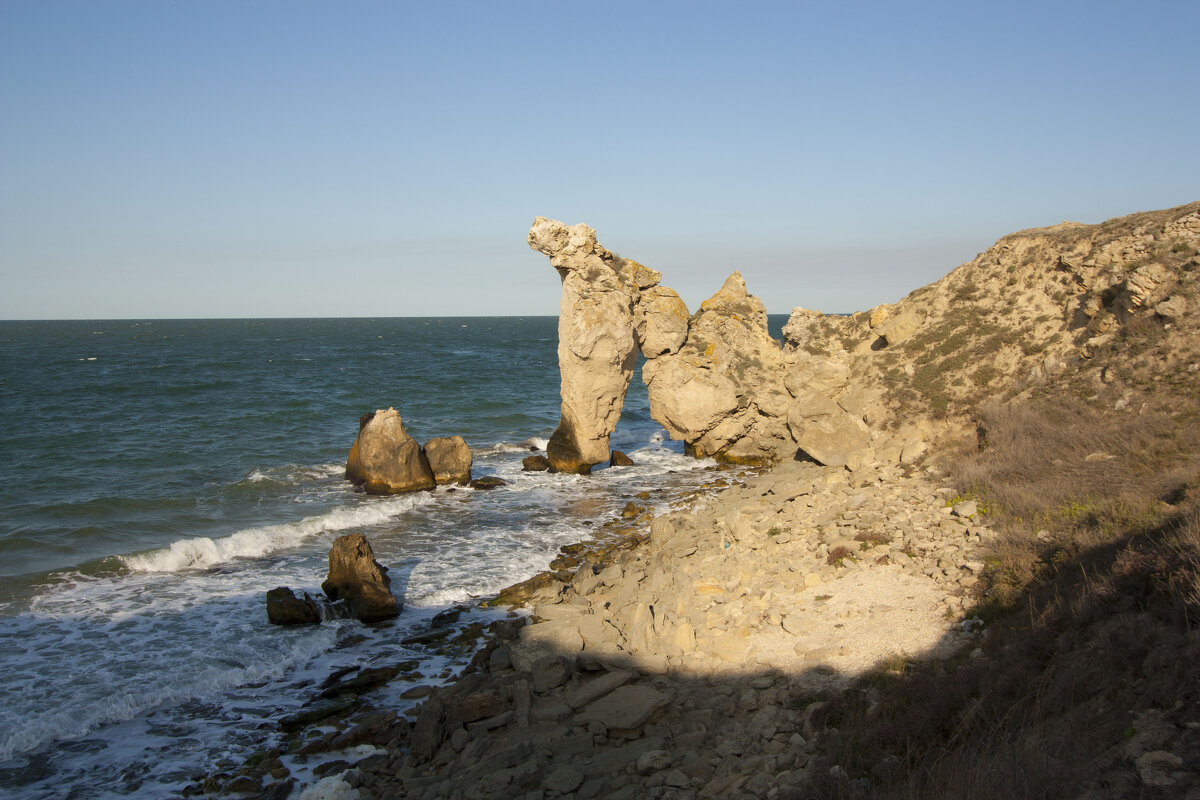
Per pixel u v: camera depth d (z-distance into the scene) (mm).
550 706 11945
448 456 30750
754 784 8930
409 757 11547
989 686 9383
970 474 19422
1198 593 8469
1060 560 12305
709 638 13414
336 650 16203
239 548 22281
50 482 29500
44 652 15594
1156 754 6719
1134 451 17406
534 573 20609
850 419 28016
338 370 79062
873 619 13195
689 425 34219
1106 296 25594
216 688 14477
